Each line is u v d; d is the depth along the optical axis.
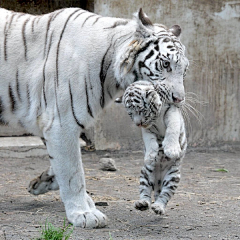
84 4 17.70
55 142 8.89
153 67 8.47
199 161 15.88
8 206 10.32
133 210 10.22
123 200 11.07
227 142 18.09
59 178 9.01
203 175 13.96
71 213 8.96
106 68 8.87
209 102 17.86
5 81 9.21
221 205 10.75
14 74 9.17
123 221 9.38
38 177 10.53
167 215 9.88
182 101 8.49
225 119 18.03
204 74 17.70
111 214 9.88
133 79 8.73
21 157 15.65
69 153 8.91
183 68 8.59
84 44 8.84
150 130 9.05
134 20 8.95
